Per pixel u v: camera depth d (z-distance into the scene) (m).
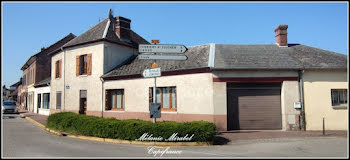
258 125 12.81
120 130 9.93
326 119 12.71
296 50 15.04
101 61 16.80
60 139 10.63
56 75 20.31
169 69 13.94
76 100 17.95
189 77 13.31
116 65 17.59
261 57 13.73
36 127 14.97
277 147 8.84
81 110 17.73
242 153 7.86
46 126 13.77
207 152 8.04
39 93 25.45
